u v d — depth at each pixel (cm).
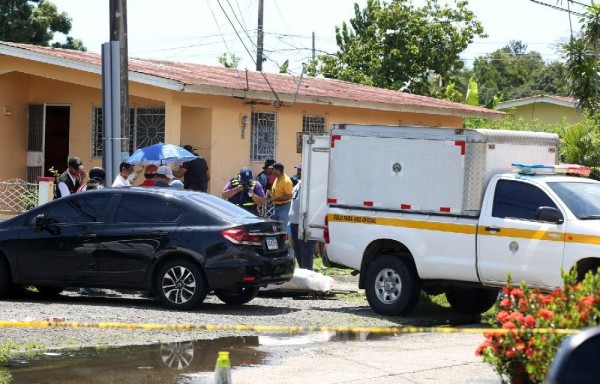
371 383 1047
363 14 5175
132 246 1502
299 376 1073
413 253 1525
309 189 1739
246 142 2514
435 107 3130
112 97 1800
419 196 1527
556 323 843
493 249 1455
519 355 850
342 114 2864
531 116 5222
